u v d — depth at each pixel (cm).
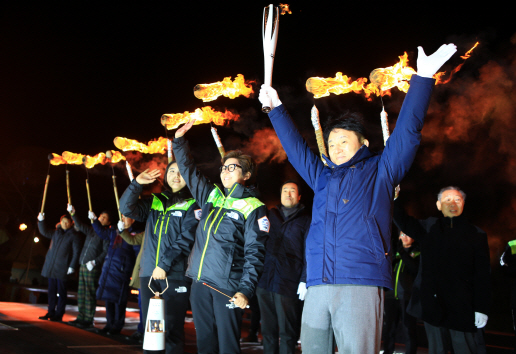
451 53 205
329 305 208
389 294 507
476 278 324
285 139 248
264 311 421
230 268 302
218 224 312
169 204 378
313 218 226
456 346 322
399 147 212
